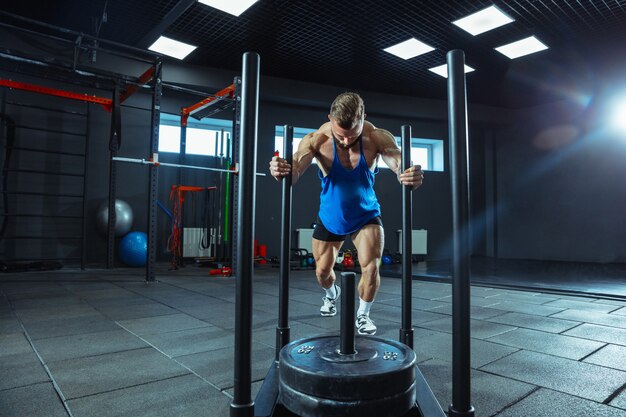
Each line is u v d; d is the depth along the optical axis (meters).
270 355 1.61
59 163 5.16
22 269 4.51
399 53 5.44
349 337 0.90
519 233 7.80
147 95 5.76
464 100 0.75
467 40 5.03
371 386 0.77
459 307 0.73
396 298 3.08
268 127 6.54
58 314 2.35
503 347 1.75
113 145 4.04
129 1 4.12
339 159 1.76
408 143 1.20
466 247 0.74
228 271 4.32
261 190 6.41
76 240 5.24
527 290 3.47
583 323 2.23
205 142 6.39
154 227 3.81
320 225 1.97
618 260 6.66
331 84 6.59
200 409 1.10
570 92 6.86
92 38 3.73
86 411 1.09
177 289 3.37
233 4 4.25
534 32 4.84
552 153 7.43
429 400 0.92
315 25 4.68
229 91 4.48
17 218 4.89
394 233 7.31
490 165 8.20
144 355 1.59
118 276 4.23
